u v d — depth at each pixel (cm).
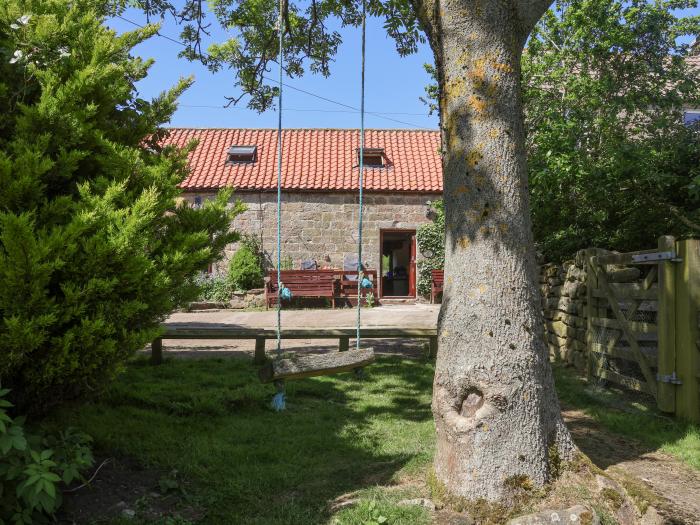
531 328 361
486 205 365
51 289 342
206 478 393
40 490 282
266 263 1898
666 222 875
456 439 353
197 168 1950
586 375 742
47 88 348
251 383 674
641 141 910
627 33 979
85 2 438
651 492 358
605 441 497
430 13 394
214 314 1645
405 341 1124
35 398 362
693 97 970
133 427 472
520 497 339
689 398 522
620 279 657
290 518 337
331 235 1914
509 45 373
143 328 384
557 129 870
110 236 336
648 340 696
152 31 440
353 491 378
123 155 376
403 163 2025
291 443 471
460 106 375
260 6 870
